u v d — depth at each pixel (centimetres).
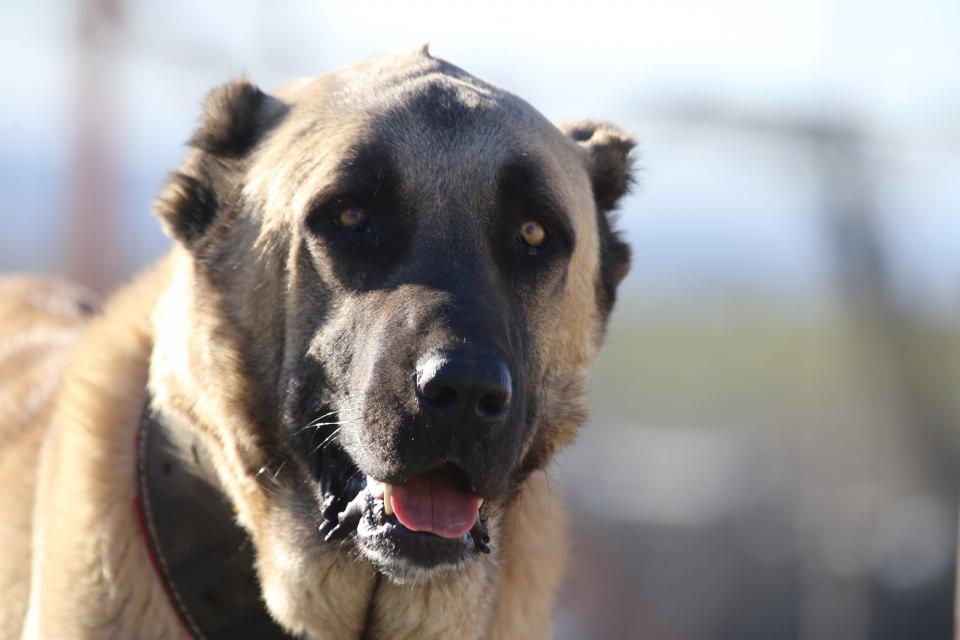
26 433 772
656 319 4600
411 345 592
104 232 2322
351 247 640
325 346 634
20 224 2889
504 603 700
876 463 2064
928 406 2048
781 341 4059
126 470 663
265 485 652
